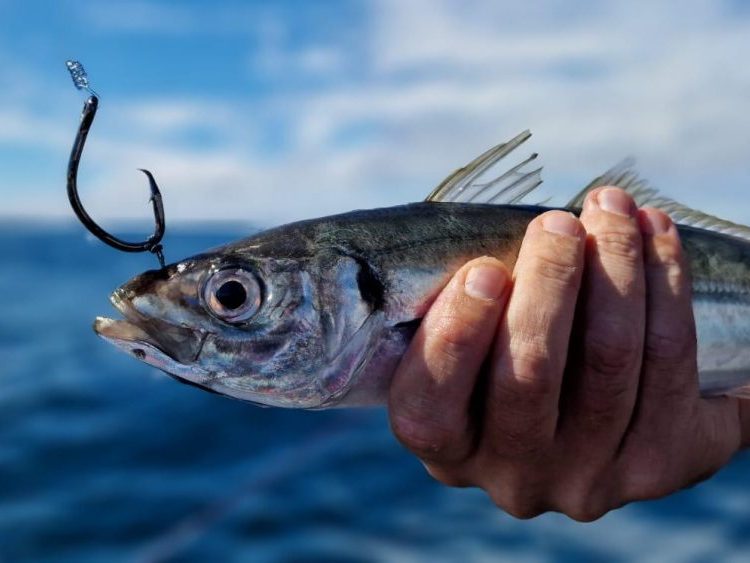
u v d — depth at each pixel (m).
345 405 0.23
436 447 0.21
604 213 0.21
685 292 0.21
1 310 2.65
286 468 0.81
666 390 0.22
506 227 0.23
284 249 0.22
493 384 0.21
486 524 0.64
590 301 0.21
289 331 0.22
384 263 0.22
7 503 0.73
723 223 0.27
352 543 0.62
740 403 0.26
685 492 0.68
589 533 0.60
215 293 0.22
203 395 1.16
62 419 1.05
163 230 0.22
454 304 0.21
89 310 2.65
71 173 0.20
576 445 0.22
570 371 0.22
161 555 0.61
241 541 0.63
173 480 0.79
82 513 0.70
